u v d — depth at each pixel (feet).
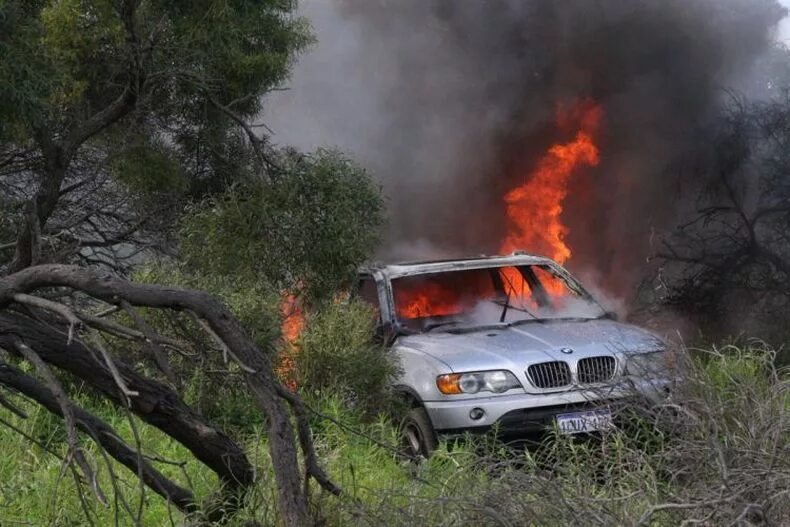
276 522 15.79
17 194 38.52
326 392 26.27
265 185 34.73
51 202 31.94
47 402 15.12
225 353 14.10
